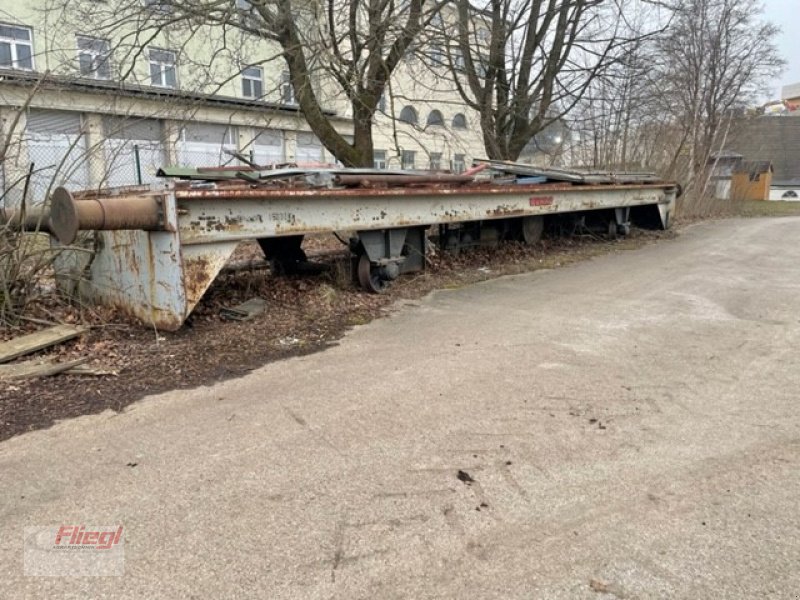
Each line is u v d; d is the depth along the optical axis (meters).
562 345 4.49
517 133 13.88
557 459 2.69
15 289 4.79
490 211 7.66
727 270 7.95
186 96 10.34
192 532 2.14
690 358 4.15
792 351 4.27
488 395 3.48
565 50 13.26
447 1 9.62
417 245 7.37
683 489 2.42
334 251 7.81
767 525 2.17
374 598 1.81
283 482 2.49
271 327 5.02
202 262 4.55
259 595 1.82
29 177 4.78
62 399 3.44
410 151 18.59
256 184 5.15
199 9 8.31
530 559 1.99
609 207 10.64
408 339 4.74
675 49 15.63
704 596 1.80
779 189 45.59
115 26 8.91
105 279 5.13
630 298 6.22
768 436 2.91
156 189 4.55
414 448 2.80
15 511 2.28
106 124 9.74
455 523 2.19
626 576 1.90
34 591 1.83
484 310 5.75
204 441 2.89
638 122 19.69
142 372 3.91
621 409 3.26
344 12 9.72
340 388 3.63
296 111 15.22
